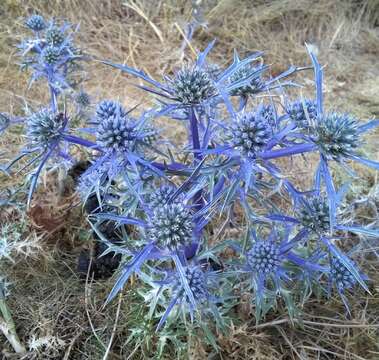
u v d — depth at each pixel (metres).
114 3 0.44
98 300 0.23
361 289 0.23
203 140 0.17
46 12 0.41
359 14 0.45
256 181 0.18
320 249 0.19
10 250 0.22
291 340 0.21
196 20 0.41
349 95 0.39
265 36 0.43
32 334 0.21
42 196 0.27
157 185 0.22
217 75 0.21
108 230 0.24
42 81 0.36
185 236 0.16
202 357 0.19
